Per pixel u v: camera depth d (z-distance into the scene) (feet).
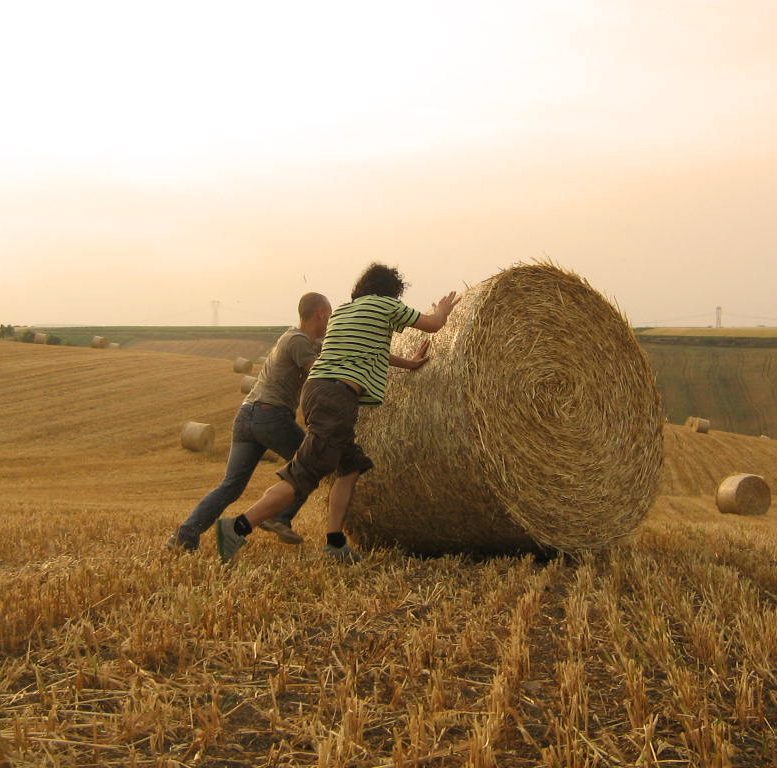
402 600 12.96
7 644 9.91
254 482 63.41
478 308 16.55
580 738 7.75
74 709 8.23
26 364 109.50
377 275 16.61
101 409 88.84
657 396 19.34
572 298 18.16
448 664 9.75
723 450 94.07
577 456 17.66
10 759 7.00
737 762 7.45
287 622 11.34
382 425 17.52
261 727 8.02
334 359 15.52
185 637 10.48
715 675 9.38
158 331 299.99
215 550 16.93
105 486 58.80
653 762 7.33
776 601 13.82
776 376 215.31
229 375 115.65
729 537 22.39
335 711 8.26
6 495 51.44
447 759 7.35
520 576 14.92
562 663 9.57
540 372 17.35
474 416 16.01
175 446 77.00
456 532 17.31
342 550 16.39
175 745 7.55
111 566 14.10
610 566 16.14
